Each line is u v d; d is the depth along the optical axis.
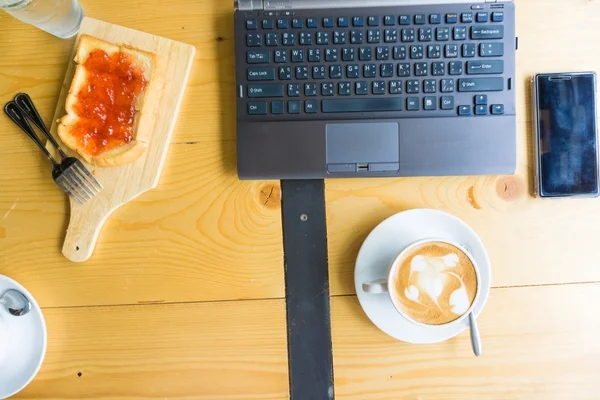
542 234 0.66
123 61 0.64
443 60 0.62
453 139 0.62
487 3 0.61
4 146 0.67
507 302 0.66
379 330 0.66
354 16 0.62
